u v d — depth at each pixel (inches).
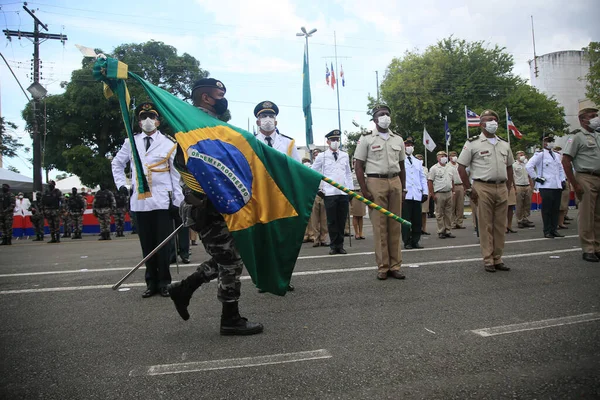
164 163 194.4
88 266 280.7
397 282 201.6
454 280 201.8
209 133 127.3
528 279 198.1
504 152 223.6
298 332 136.0
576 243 304.7
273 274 131.2
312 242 407.8
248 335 134.7
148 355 120.0
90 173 1043.9
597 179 236.5
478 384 97.2
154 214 190.1
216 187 122.0
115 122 1114.7
